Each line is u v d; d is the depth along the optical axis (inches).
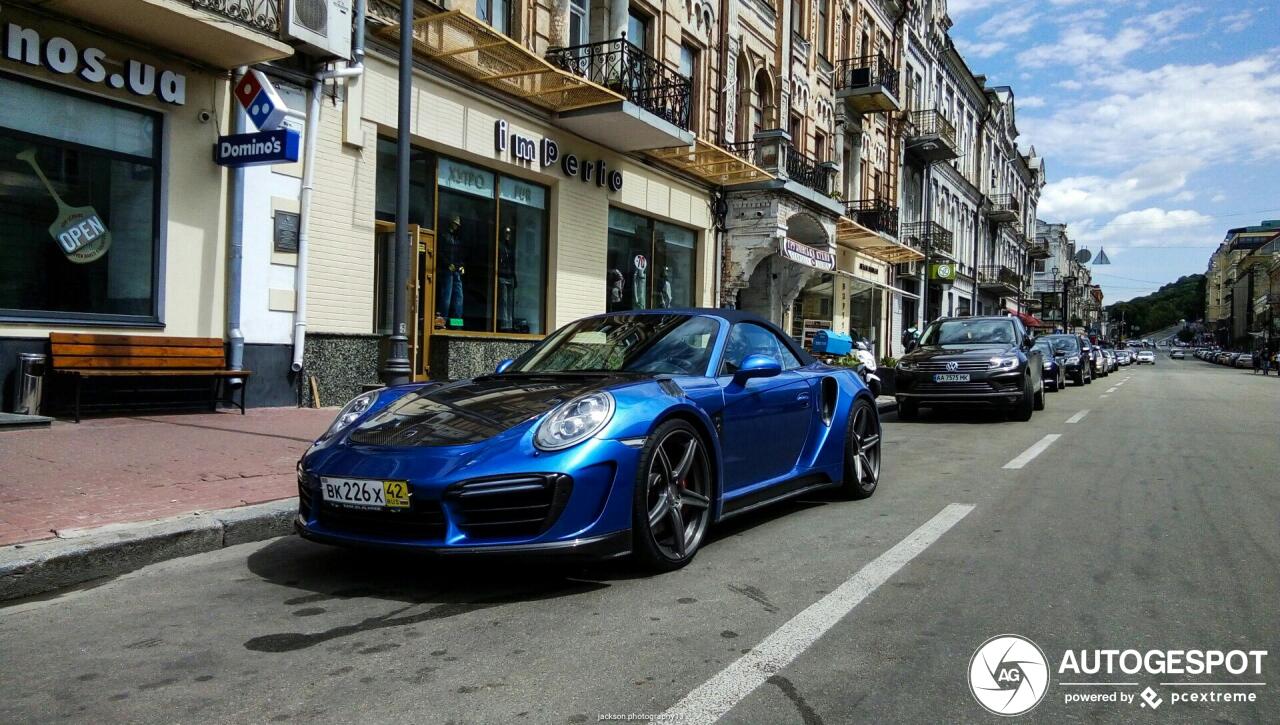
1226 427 439.5
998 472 283.3
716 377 181.5
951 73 1540.4
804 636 123.2
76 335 299.4
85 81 304.8
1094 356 1205.7
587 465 139.7
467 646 119.1
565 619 130.5
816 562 165.0
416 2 420.5
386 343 418.9
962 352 475.8
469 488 134.2
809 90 897.5
